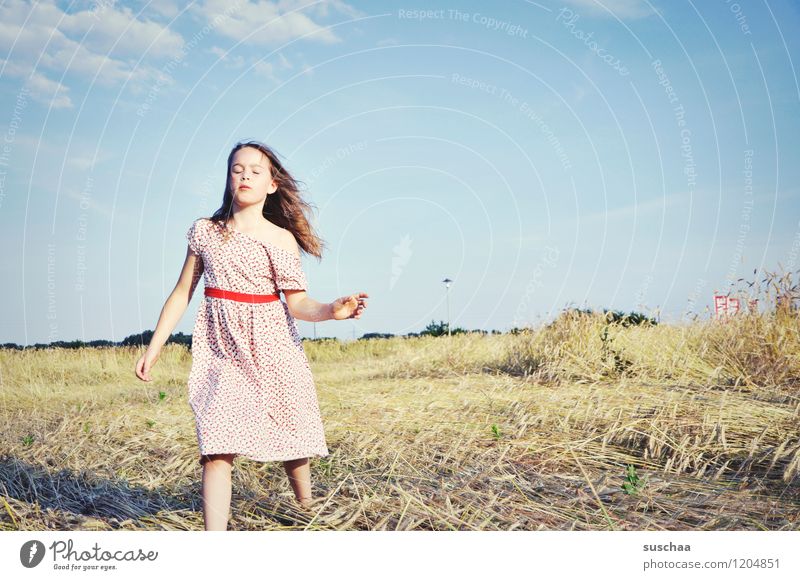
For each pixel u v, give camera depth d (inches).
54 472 148.6
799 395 195.9
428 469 137.3
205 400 106.4
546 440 157.3
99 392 302.7
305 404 114.8
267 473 140.9
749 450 142.6
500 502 116.5
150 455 162.6
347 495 123.8
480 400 211.0
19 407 261.1
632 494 120.6
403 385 257.8
